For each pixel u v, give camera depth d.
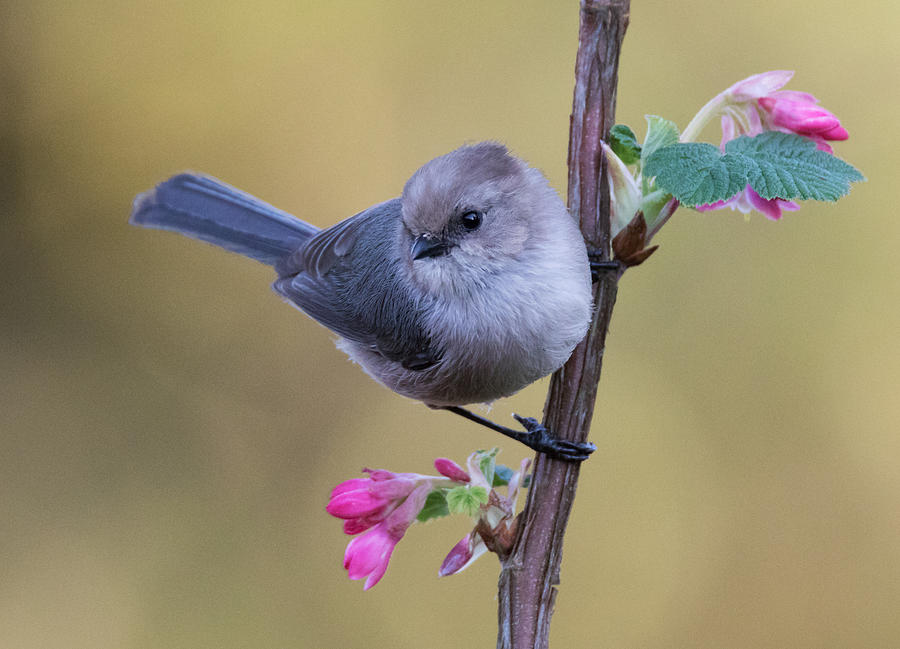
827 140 2.62
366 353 2.67
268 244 2.69
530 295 2.63
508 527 2.61
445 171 2.64
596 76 2.62
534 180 2.64
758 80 2.62
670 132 2.62
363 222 2.67
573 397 2.62
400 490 2.61
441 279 2.64
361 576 2.61
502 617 2.61
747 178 2.60
